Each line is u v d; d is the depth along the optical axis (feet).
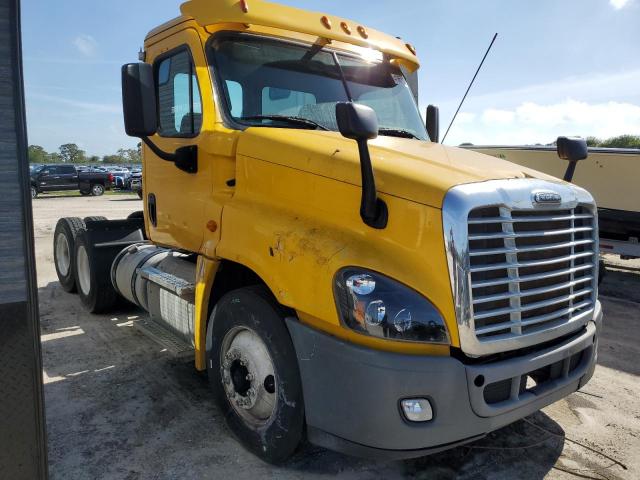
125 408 12.20
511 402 8.55
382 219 8.41
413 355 7.89
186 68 12.28
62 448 10.48
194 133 12.10
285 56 12.42
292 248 8.95
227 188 11.26
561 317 9.50
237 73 11.80
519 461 10.53
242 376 10.43
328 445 8.58
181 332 12.76
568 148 12.34
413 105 14.84
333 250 8.45
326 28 12.96
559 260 9.18
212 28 11.67
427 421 7.88
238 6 11.41
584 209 10.21
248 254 9.84
